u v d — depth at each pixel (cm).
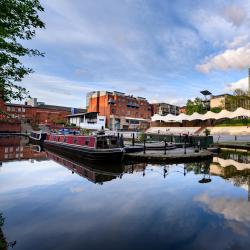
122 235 655
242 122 4481
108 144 1966
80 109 9675
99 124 6431
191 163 1895
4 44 633
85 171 1603
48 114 7988
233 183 1239
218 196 1016
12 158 2295
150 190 1111
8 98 697
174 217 781
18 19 631
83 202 937
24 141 4412
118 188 1147
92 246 595
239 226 709
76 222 742
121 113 7094
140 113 7731
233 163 1908
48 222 743
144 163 1886
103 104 7050
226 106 5909
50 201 952
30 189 1133
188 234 660
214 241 621
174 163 1881
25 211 838
